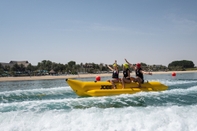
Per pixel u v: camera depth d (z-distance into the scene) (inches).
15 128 177.6
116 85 369.1
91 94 342.0
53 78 1721.2
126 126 174.7
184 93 362.6
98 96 339.3
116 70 374.0
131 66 389.7
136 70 389.1
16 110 242.4
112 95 344.2
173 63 4530.0
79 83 351.6
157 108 235.1
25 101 303.4
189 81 657.6
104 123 181.5
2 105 269.7
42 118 199.2
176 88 446.6
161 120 185.9
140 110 224.1
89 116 200.5
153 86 394.0
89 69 3125.0
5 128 178.2
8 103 284.4
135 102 286.2
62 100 302.0
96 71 3125.0
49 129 173.0
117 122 183.2
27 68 2721.5
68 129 171.3
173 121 183.6
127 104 272.7
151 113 208.1
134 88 373.7
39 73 2471.7
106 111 220.8
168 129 168.6
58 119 194.1
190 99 307.1
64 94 379.9
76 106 261.6
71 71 2743.6
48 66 2859.3
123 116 199.0
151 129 168.9
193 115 200.5
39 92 404.2
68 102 287.1
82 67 3193.9
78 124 180.9
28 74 2306.8
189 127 172.4
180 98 315.6
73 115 205.5
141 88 377.7
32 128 176.9
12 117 204.8
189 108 230.5
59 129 171.9
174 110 219.5
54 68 2790.4
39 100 315.0
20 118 201.3
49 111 227.8
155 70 3371.1
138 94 349.7
